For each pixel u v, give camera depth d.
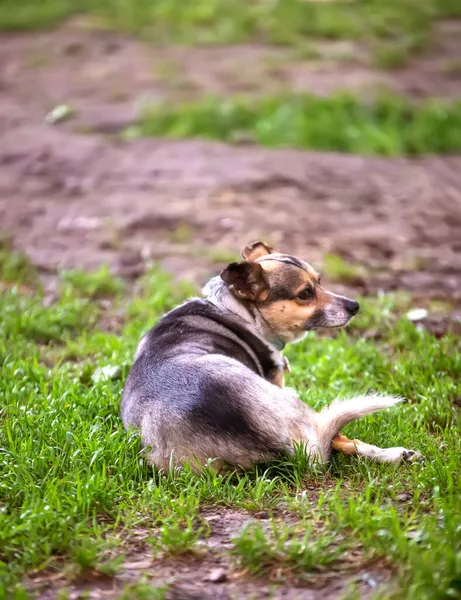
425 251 12.64
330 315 7.30
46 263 12.15
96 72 22.62
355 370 8.59
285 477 6.20
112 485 6.12
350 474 6.38
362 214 14.23
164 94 20.53
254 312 7.25
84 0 29.38
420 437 6.99
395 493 6.02
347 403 6.51
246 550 5.28
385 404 6.50
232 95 20.27
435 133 18.00
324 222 13.81
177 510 5.82
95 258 12.37
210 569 5.29
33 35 26.25
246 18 26.86
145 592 4.89
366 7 28.11
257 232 13.31
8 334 9.55
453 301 10.77
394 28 25.97
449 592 4.75
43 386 7.87
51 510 5.71
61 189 15.37
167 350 6.76
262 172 16.09
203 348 6.78
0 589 4.92
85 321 10.09
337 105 18.62
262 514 5.88
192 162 16.67
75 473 6.19
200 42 25.47
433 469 6.21
